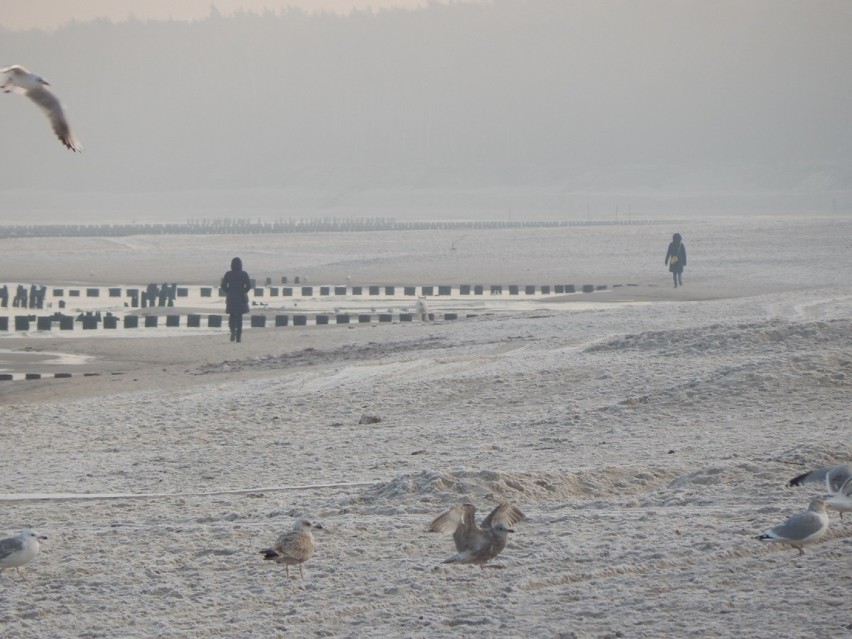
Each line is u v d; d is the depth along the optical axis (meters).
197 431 72.62
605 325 122.25
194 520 46.81
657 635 29.28
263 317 152.12
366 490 50.56
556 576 35.25
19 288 191.25
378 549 39.78
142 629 31.73
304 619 32.19
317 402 80.44
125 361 118.50
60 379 104.00
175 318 154.00
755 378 72.69
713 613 30.80
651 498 46.72
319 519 45.34
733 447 56.62
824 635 28.39
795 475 48.84
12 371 112.06
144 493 54.41
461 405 75.88
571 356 91.94
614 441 60.62
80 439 72.00
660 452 56.56
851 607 30.56
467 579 35.62
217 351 123.00
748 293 191.75
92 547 41.72
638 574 35.41
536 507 46.09
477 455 58.72
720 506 44.62
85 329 149.12
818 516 32.47
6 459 65.94
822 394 69.75
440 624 31.09
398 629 30.88
